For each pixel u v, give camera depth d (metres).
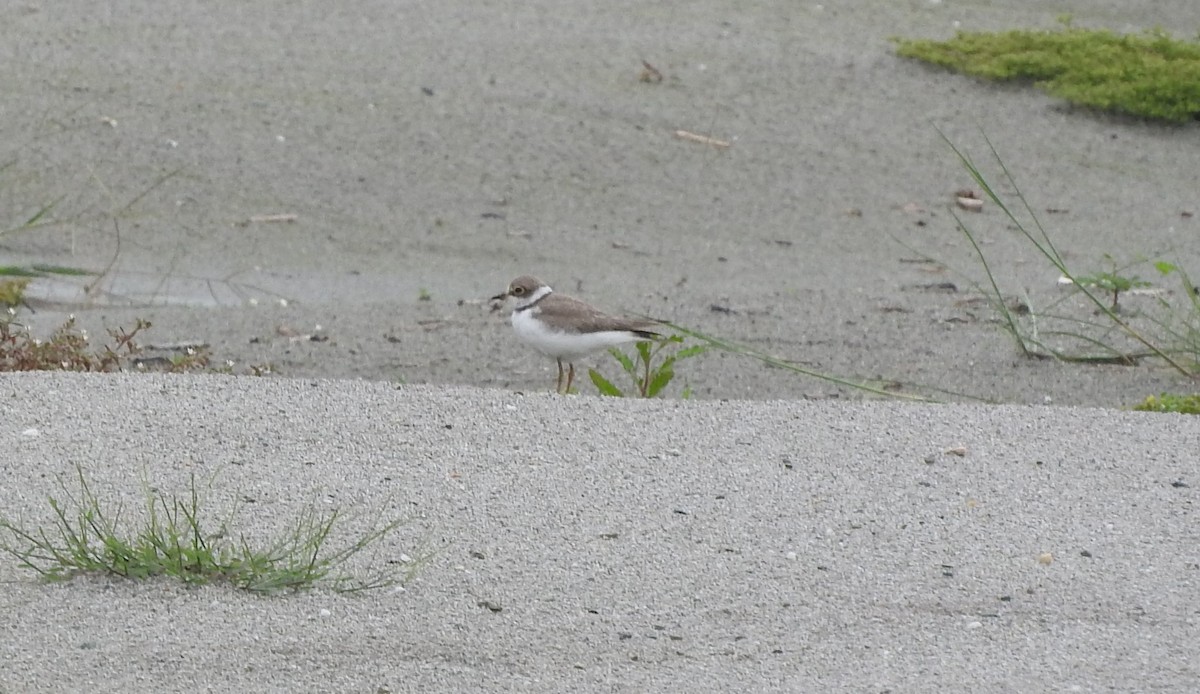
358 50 20.38
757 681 6.32
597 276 16.05
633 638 6.68
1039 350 13.34
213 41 20.19
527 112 19.36
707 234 17.33
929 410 9.62
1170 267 13.52
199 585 7.04
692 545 7.59
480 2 22.06
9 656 6.34
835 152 19.19
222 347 13.44
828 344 13.66
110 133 17.95
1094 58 20.97
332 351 13.41
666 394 12.35
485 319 14.48
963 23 22.42
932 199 18.39
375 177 17.91
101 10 20.67
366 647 6.54
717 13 22.30
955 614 6.96
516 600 6.99
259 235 16.67
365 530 7.61
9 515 7.56
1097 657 6.55
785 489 8.27
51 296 14.96
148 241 16.36
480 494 8.06
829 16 22.47
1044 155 19.45
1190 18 22.73
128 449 8.40
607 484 8.25
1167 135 20.16
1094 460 8.80
